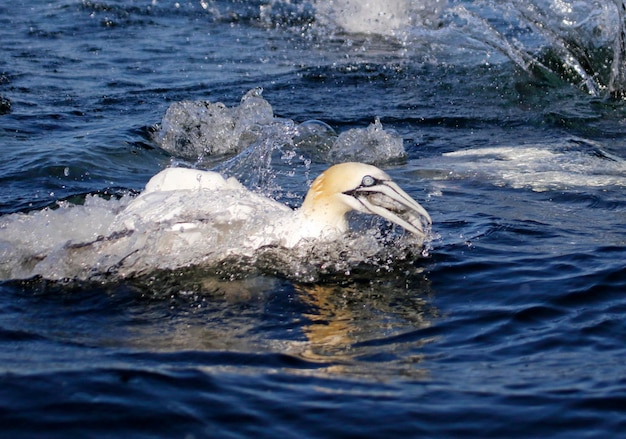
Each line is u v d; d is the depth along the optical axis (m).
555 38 22.33
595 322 8.84
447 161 15.78
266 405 7.10
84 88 20.70
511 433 6.74
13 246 10.38
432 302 9.51
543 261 10.57
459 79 21.70
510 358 8.09
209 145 16.66
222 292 9.73
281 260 10.48
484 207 12.98
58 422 6.77
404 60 23.48
